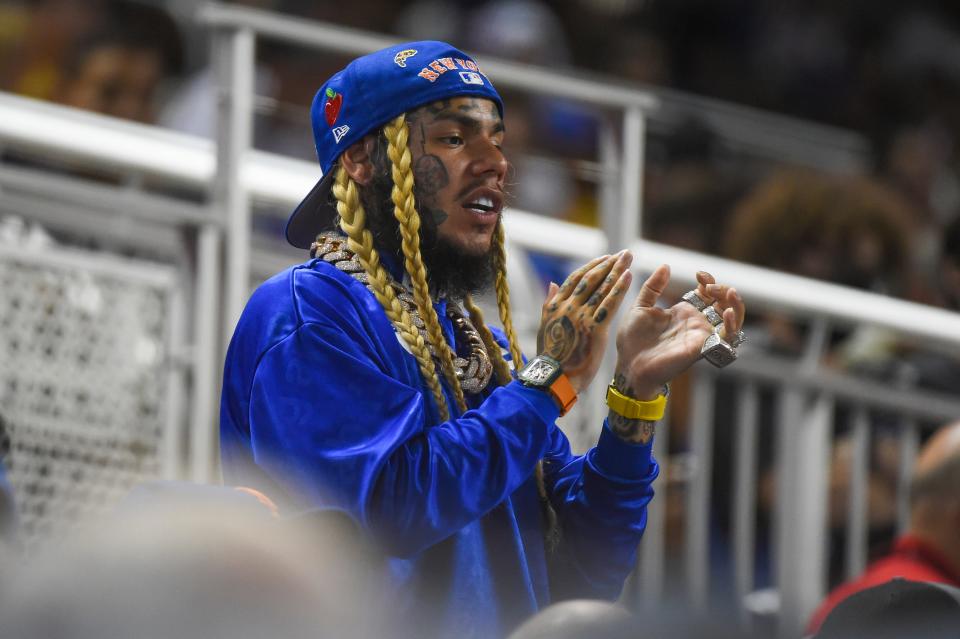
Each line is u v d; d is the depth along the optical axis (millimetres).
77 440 13477
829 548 17094
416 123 8625
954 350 17594
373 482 7691
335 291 8352
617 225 15531
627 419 8648
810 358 17156
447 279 8719
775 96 35188
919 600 6730
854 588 13781
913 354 18469
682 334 8570
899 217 21875
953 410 17578
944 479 13586
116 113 23609
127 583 3986
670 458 16656
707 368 16453
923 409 17484
